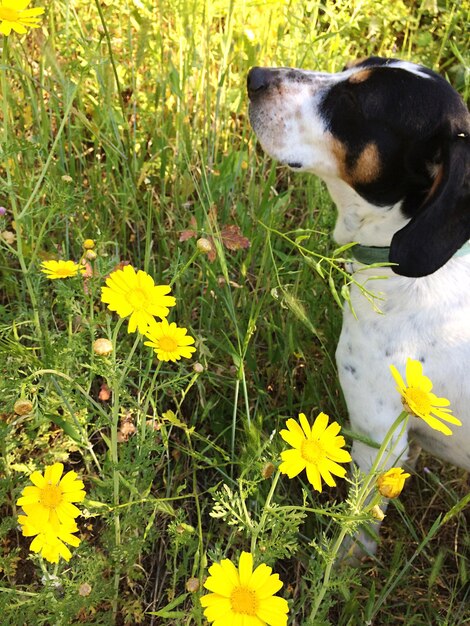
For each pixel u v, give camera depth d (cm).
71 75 65
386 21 87
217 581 29
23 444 45
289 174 79
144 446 40
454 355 51
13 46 63
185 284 65
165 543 50
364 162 53
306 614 49
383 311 52
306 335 63
